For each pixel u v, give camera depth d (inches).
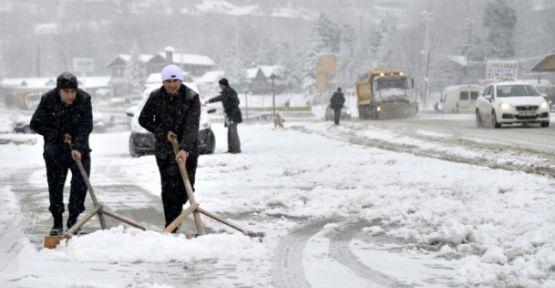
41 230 548.1
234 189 782.5
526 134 1535.4
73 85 532.1
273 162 1063.0
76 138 533.0
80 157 528.4
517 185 729.0
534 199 633.6
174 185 535.5
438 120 2731.3
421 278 387.2
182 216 487.2
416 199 657.6
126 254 430.9
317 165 1008.2
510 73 3371.1
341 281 382.3
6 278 381.7
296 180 853.2
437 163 995.3
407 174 860.6
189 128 520.1
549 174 832.9
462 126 2005.4
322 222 573.6
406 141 1433.3
